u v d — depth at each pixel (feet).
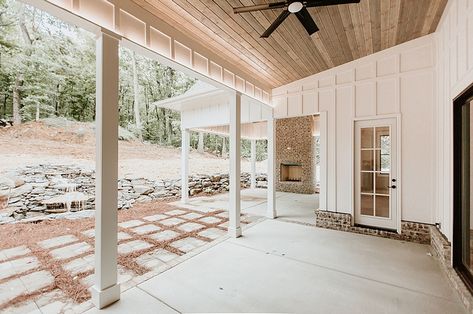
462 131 9.43
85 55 43.09
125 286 8.61
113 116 7.66
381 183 14.55
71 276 9.30
